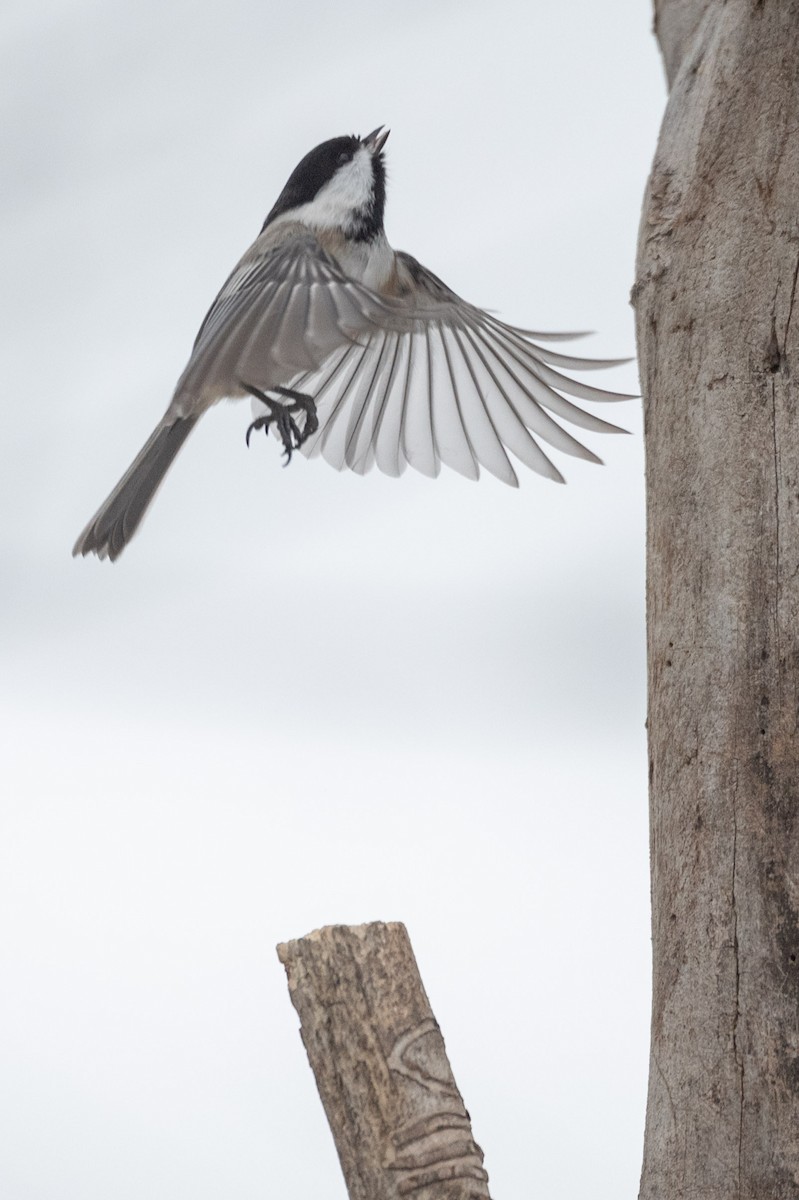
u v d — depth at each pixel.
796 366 6.36
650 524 6.75
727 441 6.43
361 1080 5.59
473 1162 5.54
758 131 6.73
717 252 6.68
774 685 6.07
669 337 6.78
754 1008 5.80
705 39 7.21
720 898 5.98
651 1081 6.16
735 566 6.28
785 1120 5.64
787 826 5.89
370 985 5.68
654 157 7.18
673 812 6.27
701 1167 5.82
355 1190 5.55
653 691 6.55
